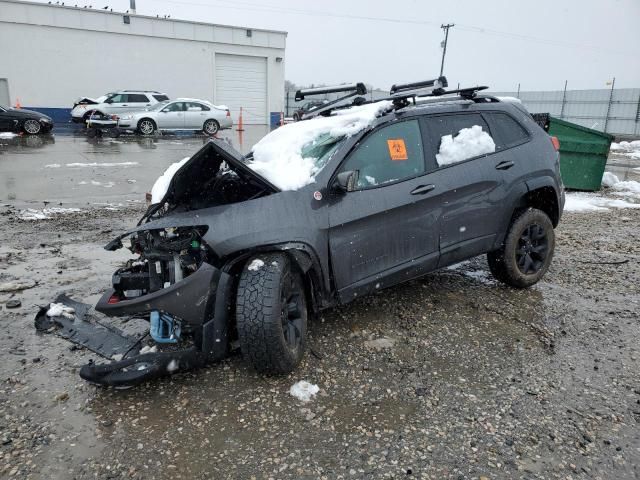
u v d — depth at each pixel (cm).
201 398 300
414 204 381
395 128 392
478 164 424
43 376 321
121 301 304
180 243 313
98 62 2948
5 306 425
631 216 846
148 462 247
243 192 401
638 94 3212
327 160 359
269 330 296
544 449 259
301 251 322
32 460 247
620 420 283
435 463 248
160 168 1306
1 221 725
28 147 1698
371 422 279
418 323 401
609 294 474
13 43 2742
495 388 313
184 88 3197
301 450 257
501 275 472
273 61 3416
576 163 1073
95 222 735
